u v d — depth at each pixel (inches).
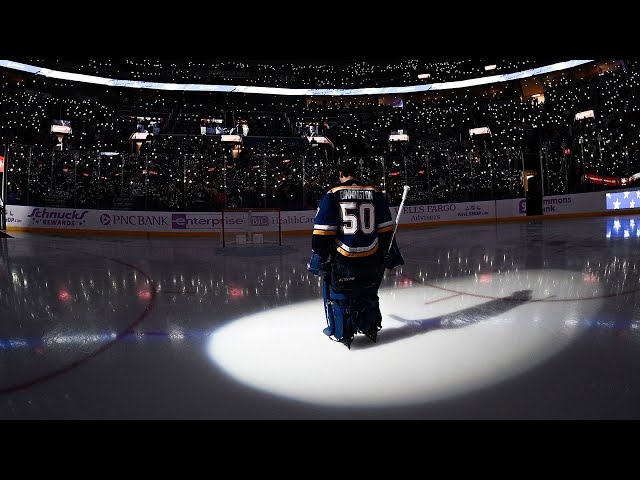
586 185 748.6
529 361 124.2
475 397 103.0
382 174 780.6
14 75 906.7
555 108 983.6
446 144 957.8
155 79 1002.7
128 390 110.5
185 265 332.8
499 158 793.6
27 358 133.8
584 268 271.7
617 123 844.0
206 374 120.0
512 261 314.3
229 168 761.0
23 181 641.6
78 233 626.5
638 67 893.2
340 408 99.3
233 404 102.0
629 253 324.8
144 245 499.2
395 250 143.4
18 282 260.8
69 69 916.6
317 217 133.9
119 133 893.8
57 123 797.2
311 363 126.4
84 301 210.5
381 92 1106.1
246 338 151.6
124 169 710.5
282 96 1141.1
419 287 237.0
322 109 1114.1
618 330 149.4
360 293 136.9
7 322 173.9
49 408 101.3
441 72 1091.3
